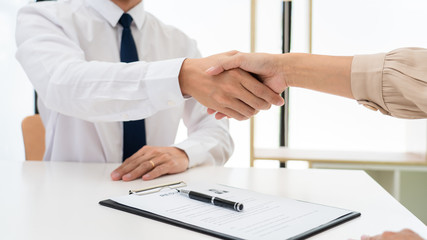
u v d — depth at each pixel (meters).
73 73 0.91
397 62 0.66
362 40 2.62
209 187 0.75
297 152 2.49
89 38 1.24
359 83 0.70
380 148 2.64
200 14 3.09
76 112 0.95
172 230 0.52
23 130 1.70
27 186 0.78
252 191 0.73
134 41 1.29
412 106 0.66
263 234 0.49
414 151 2.42
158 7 3.11
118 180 0.86
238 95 0.86
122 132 1.26
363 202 0.68
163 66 0.88
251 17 2.31
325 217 0.57
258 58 0.83
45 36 1.05
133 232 0.52
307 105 2.71
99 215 0.59
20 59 1.06
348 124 2.68
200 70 0.87
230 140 1.33
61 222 0.56
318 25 2.67
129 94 0.88
